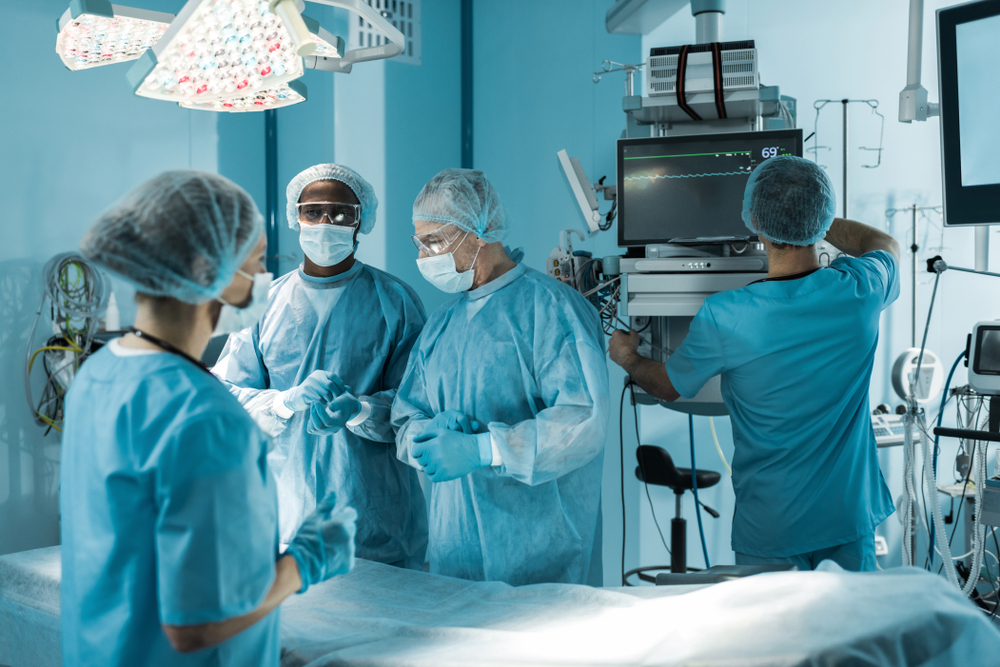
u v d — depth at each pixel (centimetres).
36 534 290
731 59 195
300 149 349
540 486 166
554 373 161
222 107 164
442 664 108
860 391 169
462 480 170
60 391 287
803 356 161
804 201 162
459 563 172
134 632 88
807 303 159
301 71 146
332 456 192
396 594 151
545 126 337
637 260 194
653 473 268
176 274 88
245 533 85
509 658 108
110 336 295
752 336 161
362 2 149
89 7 134
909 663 98
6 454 283
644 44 305
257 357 203
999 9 181
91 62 162
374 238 346
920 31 213
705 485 267
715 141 199
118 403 88
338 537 101
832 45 313
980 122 187
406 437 169
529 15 343
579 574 170
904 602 105
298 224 201
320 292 199
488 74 365
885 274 171
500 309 169
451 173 168
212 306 98
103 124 305
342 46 163
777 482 166
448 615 139
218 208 89
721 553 318
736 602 111
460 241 167
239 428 86
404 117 353
